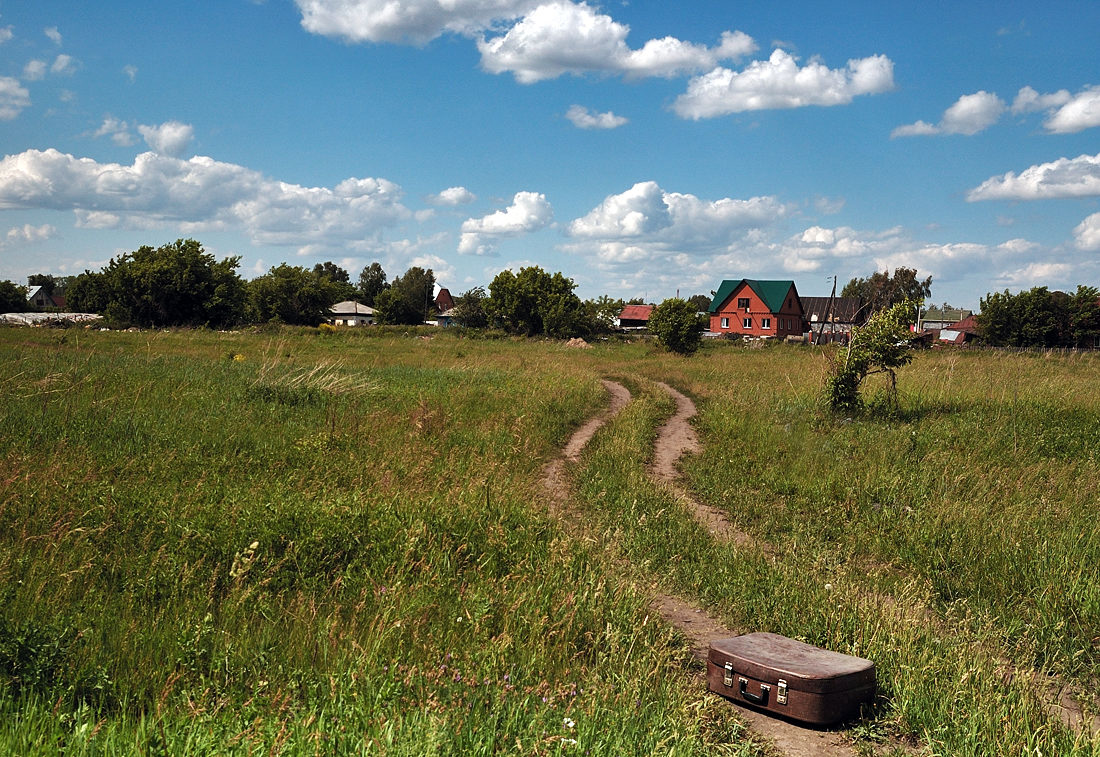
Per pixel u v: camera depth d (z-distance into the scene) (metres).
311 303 82.06
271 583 5.74
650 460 13.15
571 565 6.51
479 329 66.69
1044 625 6.07
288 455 10.11
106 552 6.11
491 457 10.95
